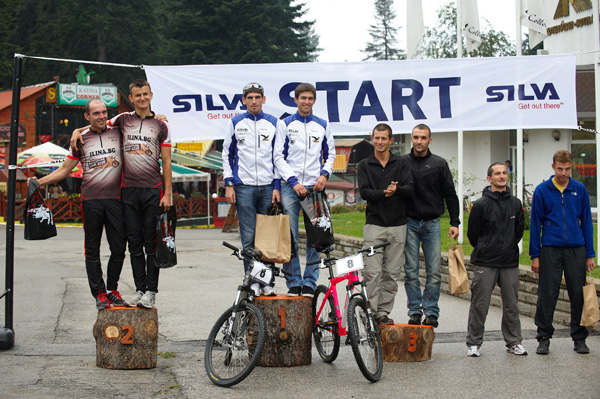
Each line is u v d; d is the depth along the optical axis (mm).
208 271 13320
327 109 11477
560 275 7289
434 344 7793
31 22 49250
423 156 7727
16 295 10555
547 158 23203
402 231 7531
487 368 6688
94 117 6707
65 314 9148
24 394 5625
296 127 7441
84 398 5582
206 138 11328
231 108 11328
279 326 6785
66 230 24375
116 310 6586
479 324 7203
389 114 11516
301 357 6848
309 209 7188
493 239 7145
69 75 46875
